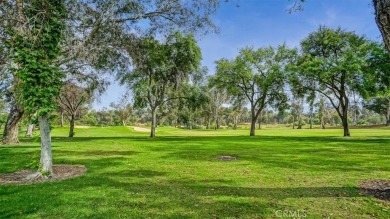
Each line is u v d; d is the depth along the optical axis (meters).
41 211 6.14
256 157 15.38
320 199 7.06
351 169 11.59
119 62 20.06
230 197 7.28
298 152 17.75
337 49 36.66
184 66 33.97
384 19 5.10
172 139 31.09
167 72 34.16
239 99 46.12
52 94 9.86
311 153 17.20
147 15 17.02
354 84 33.22
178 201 6.92
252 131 43.22
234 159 14.58
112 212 6.10
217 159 14.54
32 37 9.57
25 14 10.34
